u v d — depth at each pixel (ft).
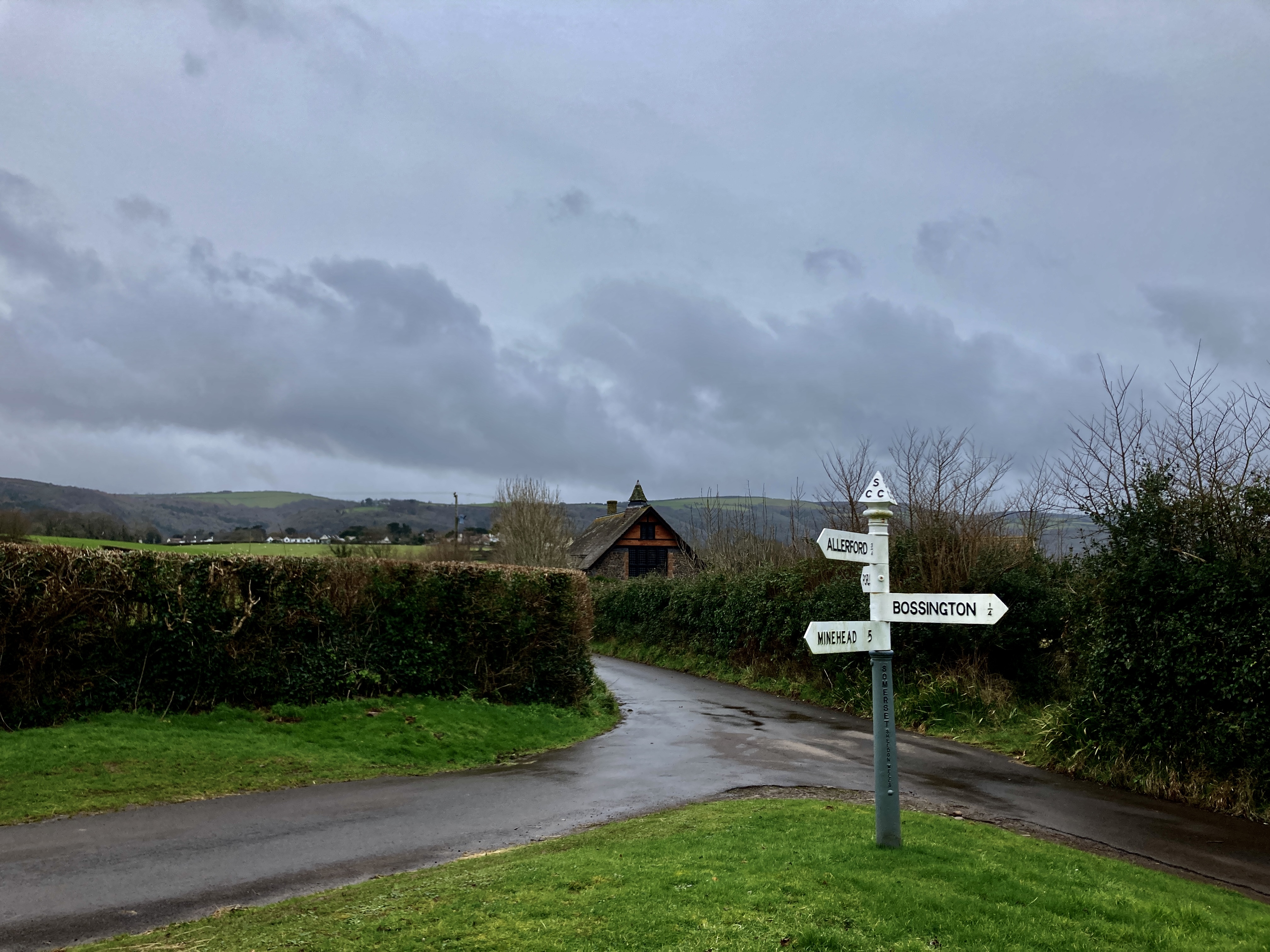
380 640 49.26
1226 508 40.91
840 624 23.90
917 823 28.19
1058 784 40.88
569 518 203.41
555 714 54.80
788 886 20.07
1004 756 48.08
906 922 18.39
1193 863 28.84
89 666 38.58
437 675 51.49
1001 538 67.82
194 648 41.29
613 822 30.58
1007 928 18.42
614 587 129.18
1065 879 22.76
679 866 21.89
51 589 37.04
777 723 58.49
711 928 17.56
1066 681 59.67
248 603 43.27
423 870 23.56
